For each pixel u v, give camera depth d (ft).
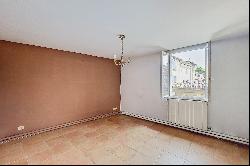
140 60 19.43
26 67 13.96
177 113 15.49
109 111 20.86
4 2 7.22
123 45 14.53
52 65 15.65
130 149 11.03
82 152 10.65
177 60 18.85
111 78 21.15
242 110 11.62
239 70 11.82
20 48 13.64
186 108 14.82
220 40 12.82
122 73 21.95
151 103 18.19
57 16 8.66
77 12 8.22
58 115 16.02
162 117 17.08
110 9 7.93
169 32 11.19
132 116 20.45
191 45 14.51
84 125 16.74
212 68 13.23
